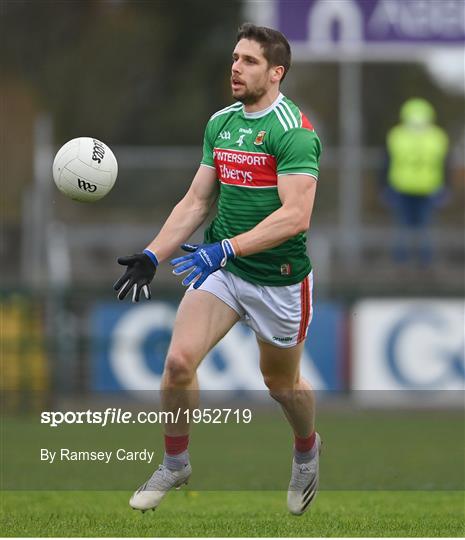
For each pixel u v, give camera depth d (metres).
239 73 22.23
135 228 56.50
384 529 23.69
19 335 48.44
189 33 101.25
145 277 22.83
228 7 101.12
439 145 56.53
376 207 58.31
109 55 100.25
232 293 23.08
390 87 97.62
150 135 98.81
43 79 99.50
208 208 23.62
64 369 48.56
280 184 22.25
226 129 22.92
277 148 22.27
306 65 95.06
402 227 56.28
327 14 56.81
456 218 58.16
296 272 23.22
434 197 56.44
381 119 97.31
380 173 56.75
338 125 94.44
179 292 48.66
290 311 23.39
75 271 55.81
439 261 55.50
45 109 97.75
